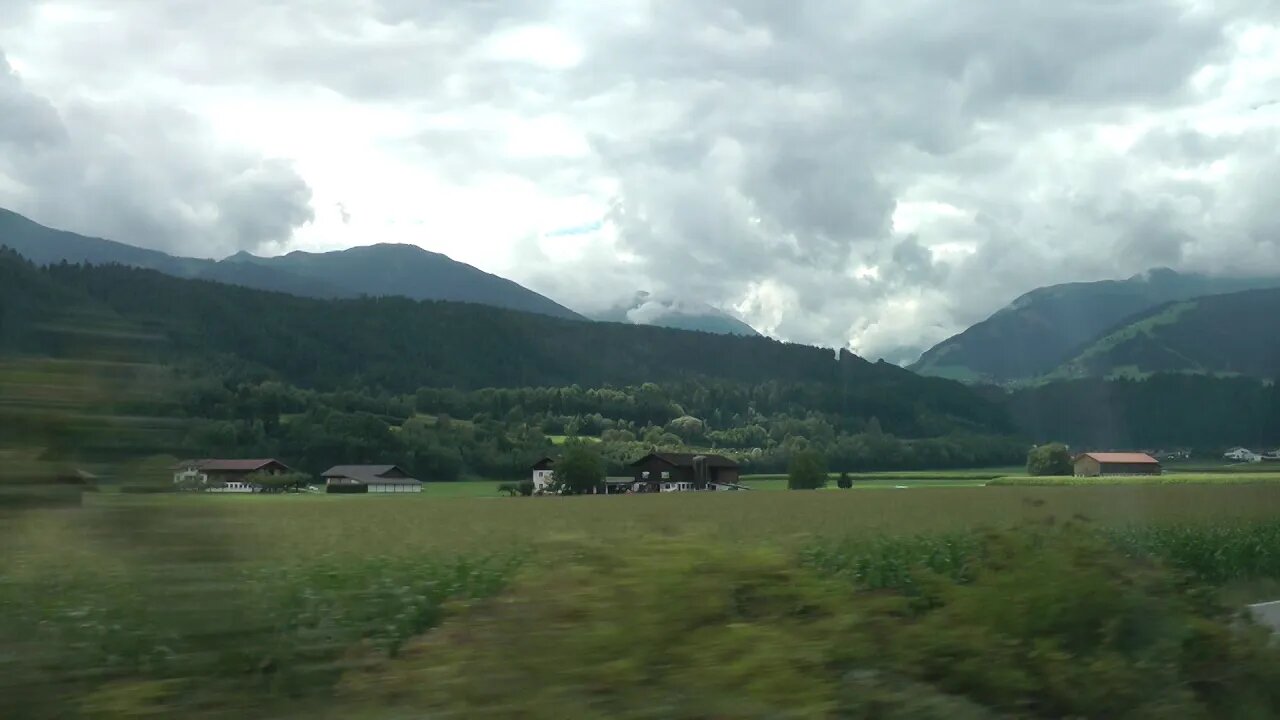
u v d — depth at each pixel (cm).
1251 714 724
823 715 474
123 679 403
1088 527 894
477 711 417
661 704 433
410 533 1962
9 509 381
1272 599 1555
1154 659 714
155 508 411
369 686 446
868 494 3959
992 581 756
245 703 421
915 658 598
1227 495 2967
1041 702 637
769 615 529
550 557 532
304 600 604
